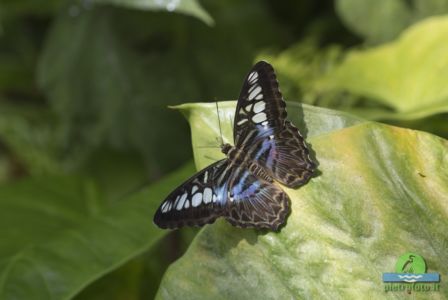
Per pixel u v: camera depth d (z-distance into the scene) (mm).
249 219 1016
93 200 1231
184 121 1288
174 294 1019
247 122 1027
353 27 1266
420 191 1013
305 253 1017
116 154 1320
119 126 1297
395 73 1185
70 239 1109
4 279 1089
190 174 1140
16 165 1563
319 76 1227
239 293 1017
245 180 1023
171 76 1292
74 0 1312
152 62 1294
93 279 1083
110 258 1095
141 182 1318
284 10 1339
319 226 1018
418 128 1141
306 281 1014
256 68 1019
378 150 1021
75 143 1317
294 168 1021
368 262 1011
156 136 1288
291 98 1215
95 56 1302
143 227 1110
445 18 1191
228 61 1293
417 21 1262
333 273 1013
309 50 1254
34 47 1435
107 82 1299
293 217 1021
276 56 1277
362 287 1009
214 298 1016
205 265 1021
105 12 1300
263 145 1026
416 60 1184
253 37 1303
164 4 1131
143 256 1179
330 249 1015
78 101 1306
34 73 1425
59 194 1233
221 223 1025
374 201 1016
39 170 1364
